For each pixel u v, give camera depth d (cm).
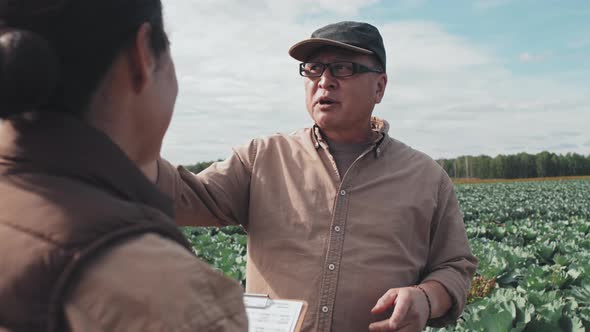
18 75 96
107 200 102
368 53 280
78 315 93
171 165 239
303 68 291
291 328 187
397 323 234
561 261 873
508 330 441
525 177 11719
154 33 119
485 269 793
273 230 276
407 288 250
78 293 93
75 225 96
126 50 114
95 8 106
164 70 125
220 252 1003
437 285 267
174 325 95
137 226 101
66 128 106
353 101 279
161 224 107
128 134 120
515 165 11775
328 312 261
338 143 294
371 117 307
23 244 94
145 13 115
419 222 284
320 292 263
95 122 113
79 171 104
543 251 1005
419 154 306
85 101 110
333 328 261
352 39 280
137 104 118
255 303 200
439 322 282
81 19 105
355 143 295
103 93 113
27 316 93
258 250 279
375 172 284
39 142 105
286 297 267
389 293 249
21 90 97
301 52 288
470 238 1370
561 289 722
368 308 263
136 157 126
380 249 268
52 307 92
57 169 104
